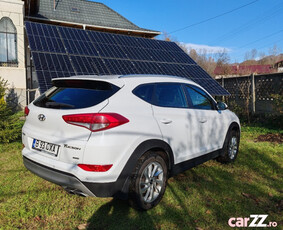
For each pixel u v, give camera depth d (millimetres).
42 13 18297
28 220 2721
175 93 3584
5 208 2938
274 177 4117
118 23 20828
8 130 5602
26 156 2959
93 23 19047
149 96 3148
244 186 3715
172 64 10648
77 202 3137
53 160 2637
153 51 11500
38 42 8711
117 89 2816
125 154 2613
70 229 2596
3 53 12312
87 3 21344
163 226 2666
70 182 2506
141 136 2779
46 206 3016
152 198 3004
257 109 9406
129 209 2986
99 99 2658
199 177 4035
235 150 4898
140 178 2785
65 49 8930
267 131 7707
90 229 2586
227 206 3107
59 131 2627
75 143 2471
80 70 7922
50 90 3277
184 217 2852
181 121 3432
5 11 12109
